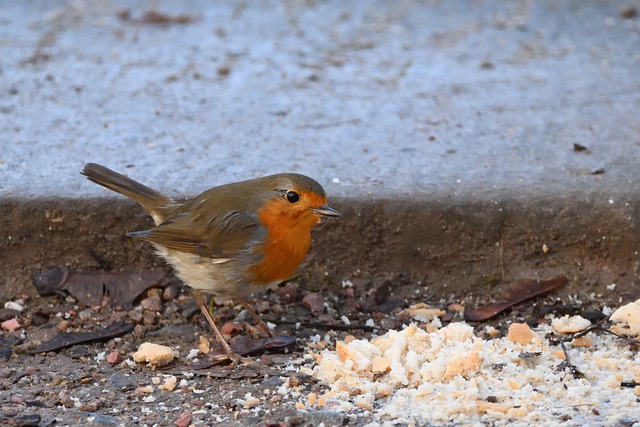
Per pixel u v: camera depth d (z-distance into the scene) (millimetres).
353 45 17391
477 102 14594
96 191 11203
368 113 14180
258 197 9578
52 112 14094
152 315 10602
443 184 11461
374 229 11117
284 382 9133
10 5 19422
